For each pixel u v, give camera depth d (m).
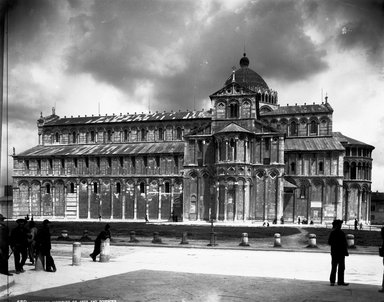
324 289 22.53
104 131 127.88
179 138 121.12
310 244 42.38
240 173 88.75
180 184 110.75
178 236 55.38
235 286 23.06
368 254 38.91
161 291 21.70
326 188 102.81
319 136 112.00
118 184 116.12
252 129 93.31
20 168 122.75
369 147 116.38
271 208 90.44
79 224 86.25
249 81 119.56
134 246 44.50
